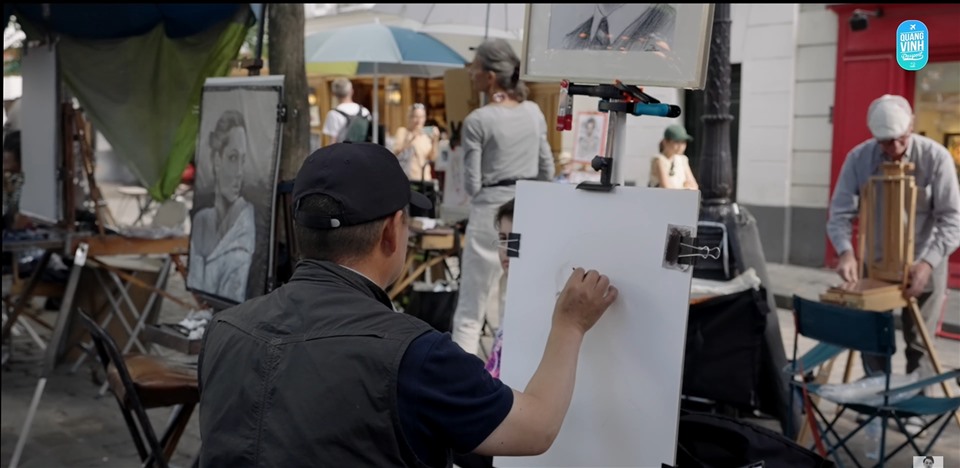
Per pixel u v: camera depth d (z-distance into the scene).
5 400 5.02
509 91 4.46
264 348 1.52
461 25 7.29
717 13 4.08
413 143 7.58
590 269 1.82
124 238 5.02
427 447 1.46
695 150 7.66
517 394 1.56
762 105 8.61
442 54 7.37
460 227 5.67
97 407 4.93
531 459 1.93
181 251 5.23
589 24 1.92
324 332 1.49
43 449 4.32
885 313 2.78
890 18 7.13
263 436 1.47
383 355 1.44
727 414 3.72
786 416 3.59
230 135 3.63
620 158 1.86
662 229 1.73
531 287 1.93
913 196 3.06
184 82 5.79
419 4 7.34
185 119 5.84
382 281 1.64
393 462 1.43
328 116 6.91
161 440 3.23
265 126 3.43
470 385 1.46
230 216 3.59
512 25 7.24
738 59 8.75
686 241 1.70
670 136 4.96
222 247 3.62
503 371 1.97
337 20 10.77
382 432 1.42
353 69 8.83
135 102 5.92
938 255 3.08
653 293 1.73
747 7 8.66
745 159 8.79
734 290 3.54
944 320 3.23
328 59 7.27
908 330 3.17
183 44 5.77
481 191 4.47
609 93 1.86
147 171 5.99
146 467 3.11
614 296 1.76
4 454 4.25
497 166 4.43
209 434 1.54
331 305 1.53
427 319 4.97
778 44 8.43
